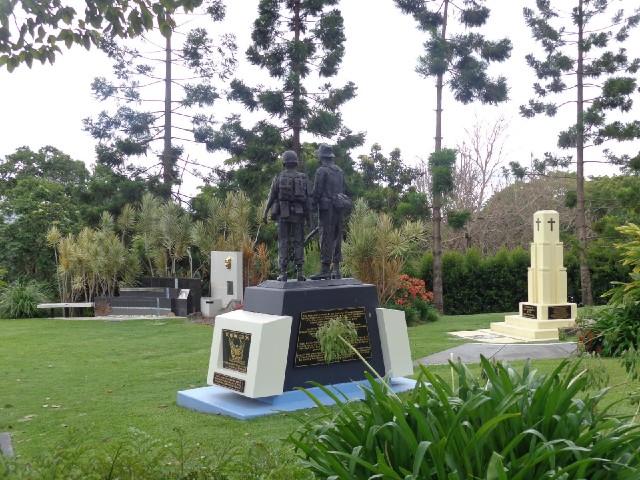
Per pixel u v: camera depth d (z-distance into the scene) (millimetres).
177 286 22516
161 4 8492
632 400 4973
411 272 24484
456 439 3375
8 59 8391
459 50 23328
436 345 13992
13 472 3350
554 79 23859
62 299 23828
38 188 30250
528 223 34594
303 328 9055
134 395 9773
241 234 23469
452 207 34562
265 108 26047
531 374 4016
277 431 7395
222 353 9328
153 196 28219
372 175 37000
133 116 30609
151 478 3742
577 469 3256
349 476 3361
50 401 9477
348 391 9211
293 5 26234
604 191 25328
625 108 23438
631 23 22969
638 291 7516
